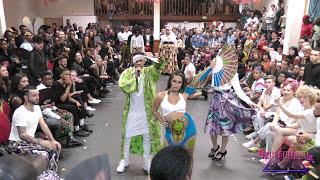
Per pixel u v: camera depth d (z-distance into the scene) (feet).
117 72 30.42
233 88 12.39
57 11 44.21
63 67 18.51
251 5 43.42
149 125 11.12
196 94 10.97
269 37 27.04
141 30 34.32
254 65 19.52
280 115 12.62
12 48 19.93
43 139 11.11
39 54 17.90
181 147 3.91
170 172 3.60
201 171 11.87
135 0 44.65
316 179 8.48
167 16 45.27
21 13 37.65
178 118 9.83
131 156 13.00
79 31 34.91
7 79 14.10
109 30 37.81
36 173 7.02
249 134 15.38
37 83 17.24
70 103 14.92
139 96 11.05
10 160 6.70
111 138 14.89
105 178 4.17
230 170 11.98
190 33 38.09
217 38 36.24
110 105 20.65
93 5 44.57
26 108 10.57
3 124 10.00
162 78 28.68
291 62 19.45
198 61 28.94
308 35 22.04
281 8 31.42
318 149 8.61
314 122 10.77
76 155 13.07
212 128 12.34
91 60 22.95
